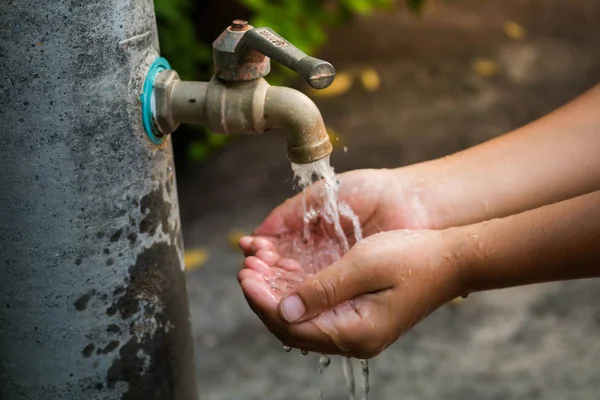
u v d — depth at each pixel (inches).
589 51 70.3
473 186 30.3
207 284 47.0
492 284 27.2
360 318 26.4
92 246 24.8
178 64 52.5
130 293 25.5
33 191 24.2
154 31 25.2
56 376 25.5
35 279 24.8
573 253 26.2
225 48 24.6
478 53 70.0
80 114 24.0
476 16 75.9
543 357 41.3
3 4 23.2
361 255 26.1
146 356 26.1
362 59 68.7
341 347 26.8
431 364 41.2
